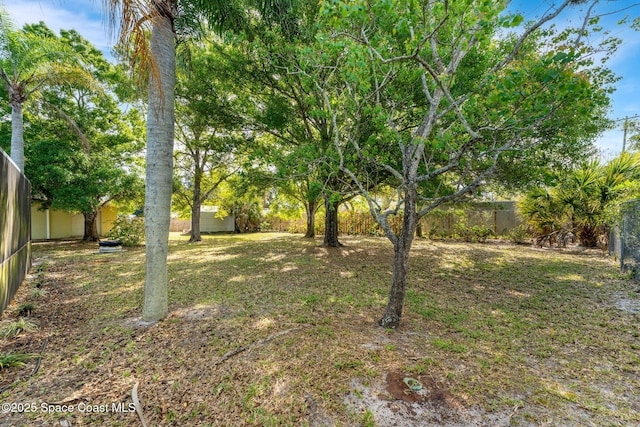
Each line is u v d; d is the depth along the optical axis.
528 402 2.13
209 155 11.24
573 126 4.17
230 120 8.20
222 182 13.82
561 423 1.93
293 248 10.30
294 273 6.25
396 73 4.16
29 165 9.14
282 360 2.68
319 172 4.52
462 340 3.13
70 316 3.79
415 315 3.86
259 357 2.73
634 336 3.21
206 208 18.78
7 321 3.60
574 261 7.49
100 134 11.34
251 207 18.66
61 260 7.98
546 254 8.72
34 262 7.61
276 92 8.07
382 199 11.26
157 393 2.25
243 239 13.89
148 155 3.54
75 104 10.59
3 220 3.87
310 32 5.13
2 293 3.80
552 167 5.94
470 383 2.35
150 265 3.62
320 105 6.69
